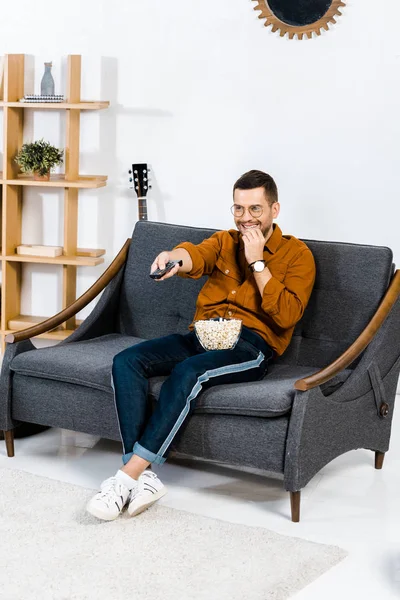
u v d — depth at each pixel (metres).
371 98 4.12
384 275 3.23
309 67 4.18
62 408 3.21
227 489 3.10
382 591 2.42
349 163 4.20
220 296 3.29
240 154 4.34
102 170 4.52
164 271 3.13
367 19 4.07
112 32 4.39
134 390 2.96
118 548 2.58
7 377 3.28
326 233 4.29
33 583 2.37
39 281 4.68
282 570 2.48
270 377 3.15
